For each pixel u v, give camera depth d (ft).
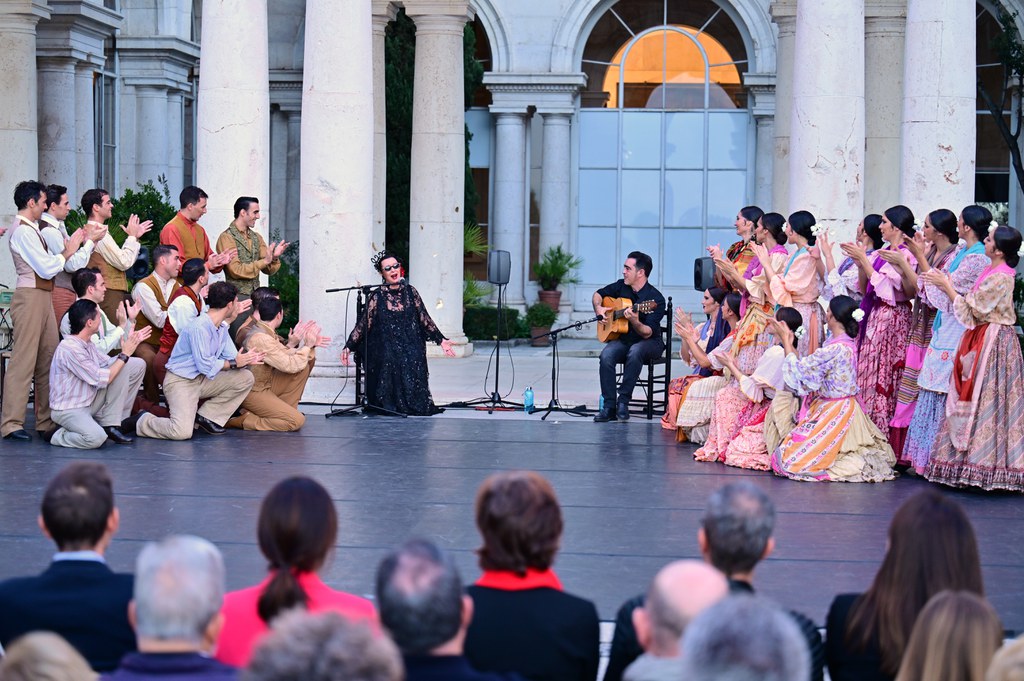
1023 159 74.38
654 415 39.93
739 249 36.29
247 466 30.91
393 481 29.43
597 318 39.42
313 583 14.25
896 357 31.40
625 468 31.45
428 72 56.39
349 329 40.91
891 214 31.12
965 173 35.68
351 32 40.06
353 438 35.12
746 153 78.54
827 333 33.45
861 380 31.60
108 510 14.90
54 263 33.35
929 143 35.63
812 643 14.02
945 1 35.42
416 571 11.59
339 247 40.45
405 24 70.95
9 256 51.75
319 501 14.19
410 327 39.93
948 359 29.68
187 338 34.40
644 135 79.20
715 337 36.37
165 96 70.38
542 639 13.89
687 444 34.99
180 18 70.54
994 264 28.66
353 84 40.19
